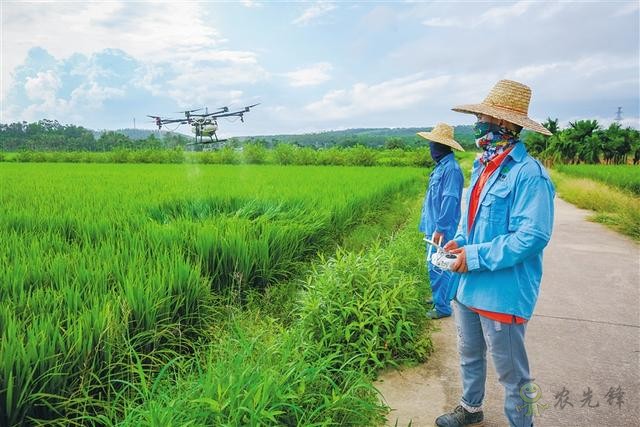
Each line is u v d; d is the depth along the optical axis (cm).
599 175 2472
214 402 240
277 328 420
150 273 433
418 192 2042
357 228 965
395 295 413
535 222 232
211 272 550
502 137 256
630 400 333
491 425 304
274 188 1261
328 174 2164
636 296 575
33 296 379
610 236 1002
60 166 3228
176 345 394
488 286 253
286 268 620
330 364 350
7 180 1612
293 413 274
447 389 354
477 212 261
